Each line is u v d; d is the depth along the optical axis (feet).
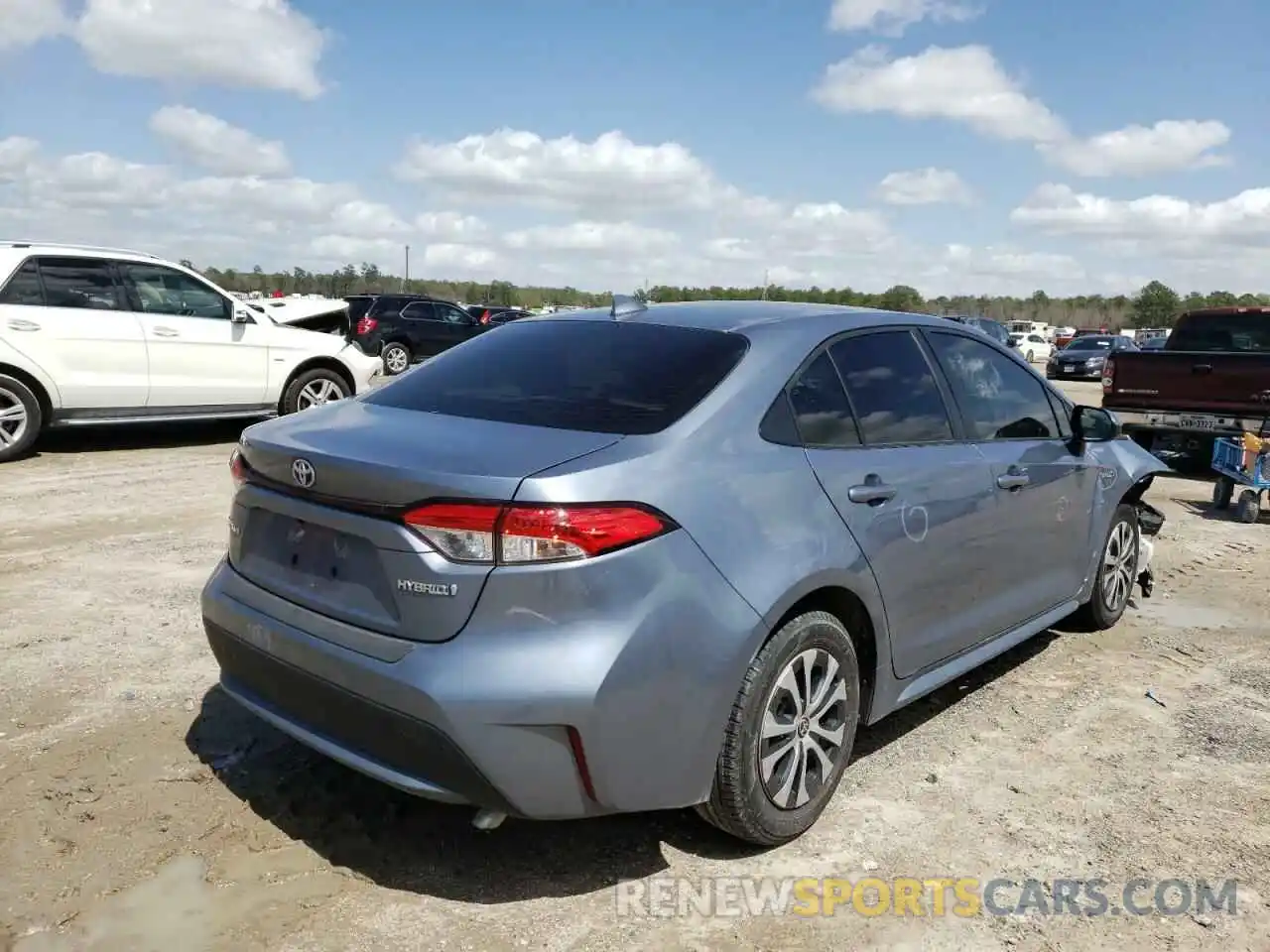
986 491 13.23
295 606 9.84
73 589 18.03
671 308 12.67
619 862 10.15
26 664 14.49
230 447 35.01
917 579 11.93
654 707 8.91
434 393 11.41
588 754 8.66
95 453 32.94
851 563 10.68
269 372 35.68
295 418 11.33
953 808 11.43
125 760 11.76
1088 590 16.98
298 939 8.75
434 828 10.61
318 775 11.57
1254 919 9.50
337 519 9.37
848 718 11.04
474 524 8.54
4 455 30.30
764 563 9.70
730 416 10.19
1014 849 10.62
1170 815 11.40
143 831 10.30
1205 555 24.08
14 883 9.35
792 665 10.14
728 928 9.14
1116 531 17.72
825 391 11.39
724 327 11.59
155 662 14.71
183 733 12.51
